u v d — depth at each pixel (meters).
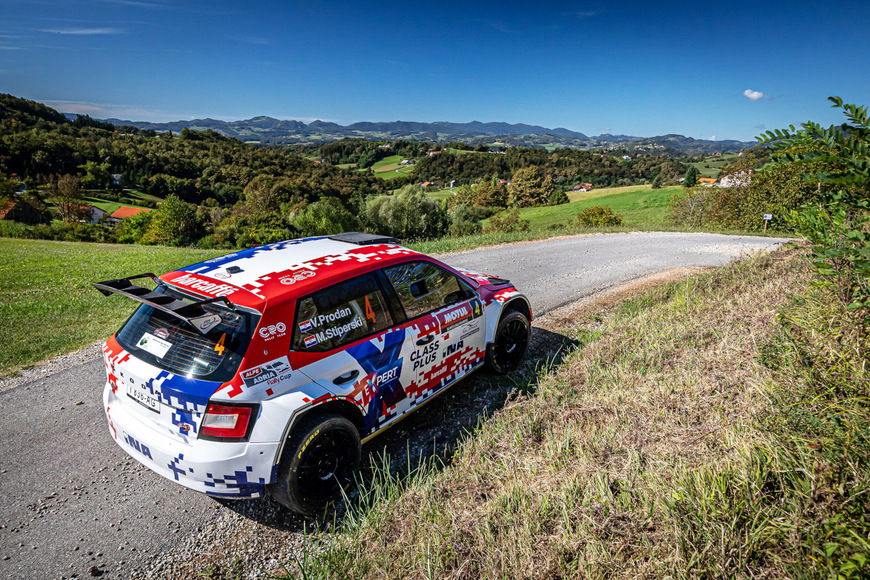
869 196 1.91
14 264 17.77
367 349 3.31
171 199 63.25
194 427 2.66
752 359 3.68
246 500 3.23
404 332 3.60
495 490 2.91
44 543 2.80
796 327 3.64
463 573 2.22
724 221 37.16
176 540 2.85
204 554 2.74
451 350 4.10
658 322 5.56
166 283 3.17
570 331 6.34
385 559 2.34
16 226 59.53
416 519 2.65
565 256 13.30
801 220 2.38
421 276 3.94
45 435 4.00
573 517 2.44
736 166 37.81
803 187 24.83
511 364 5.03
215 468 2.63
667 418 3.23
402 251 3.90
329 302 3.17
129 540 2.84
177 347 2.83
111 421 3.11
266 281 3.06
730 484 2.33
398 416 3.63
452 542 2.42
